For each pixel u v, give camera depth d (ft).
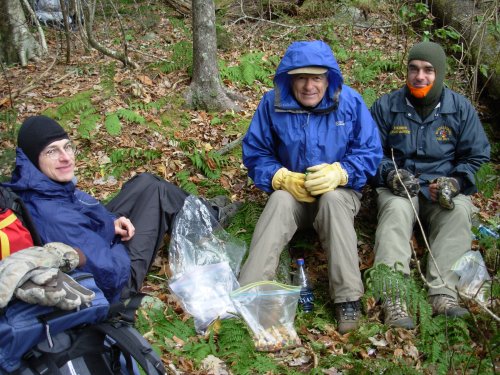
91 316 7.58
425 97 13.47
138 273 11.41
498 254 11.41
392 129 14.05
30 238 8.55
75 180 10.37
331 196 12.01
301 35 24.80
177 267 12.29
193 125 18.49
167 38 25.38
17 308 7.06
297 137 12.87
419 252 13.71
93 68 22.17
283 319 11.21
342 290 11.51
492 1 20.58
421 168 13.78
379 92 20.44
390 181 13.19
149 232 11.89
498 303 10.15
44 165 9.86
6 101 18.97
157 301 11.46
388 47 23.35
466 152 13.73
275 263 11.82
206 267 11.91
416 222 13.98
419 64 13.25
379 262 12.21
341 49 23.00
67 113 18.54
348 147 13.11
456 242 12.49
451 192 12.83
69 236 9.67
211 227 13.01
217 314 11.24
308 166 12.91
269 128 13.25
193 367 10.18
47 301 7.02
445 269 12.16
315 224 12.21
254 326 11.03
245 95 20.61
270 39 25.04
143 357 7.51
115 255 10.34
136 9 27.76
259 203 14.78
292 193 12.56
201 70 19.27
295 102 12.94
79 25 22.81
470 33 20.85
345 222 11.84
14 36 23.27
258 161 13.25
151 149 16.88
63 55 24.06
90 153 16.88
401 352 10.57
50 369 7.06
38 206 9.64
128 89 19.86
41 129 9.74
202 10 18.92
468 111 13.64
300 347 10.99
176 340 10.74
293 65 12.35
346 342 11.10
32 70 22.62
